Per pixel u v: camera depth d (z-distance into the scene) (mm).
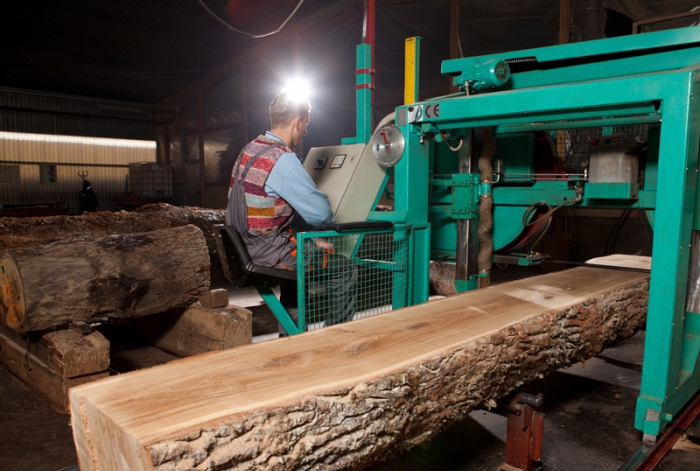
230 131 13000
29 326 2502
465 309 1913
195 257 3141
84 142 14609
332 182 2990
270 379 1178
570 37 6730
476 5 7391
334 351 1407
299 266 2197
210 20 10391
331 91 10266
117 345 3590
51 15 9875
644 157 2889
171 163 15656
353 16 9453
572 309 1957
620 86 1856
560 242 6289
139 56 12047
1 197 13195
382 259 2676
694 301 2127
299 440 1030
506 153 3289
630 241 6500
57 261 2600
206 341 3055
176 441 848
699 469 1914
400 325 1685
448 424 1485
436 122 2654
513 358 1658
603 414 2443
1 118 13117
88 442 1074
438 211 3418
